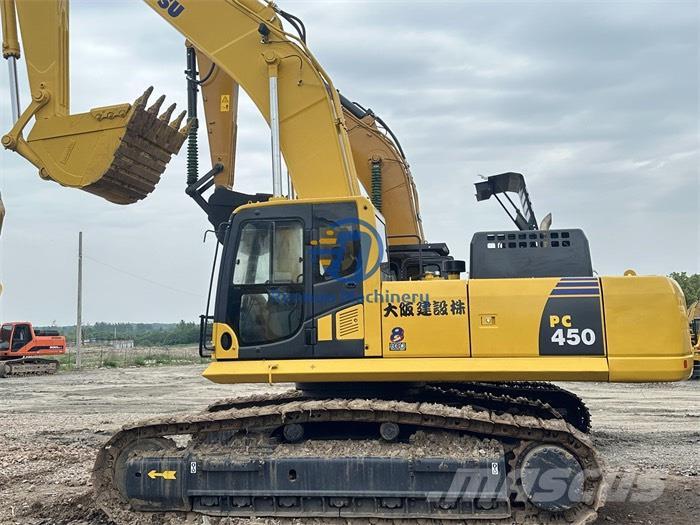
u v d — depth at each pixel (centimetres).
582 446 598
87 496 719
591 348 610
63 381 2480
